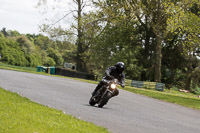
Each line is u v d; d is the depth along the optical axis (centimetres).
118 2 10569
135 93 6028
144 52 12744
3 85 3656
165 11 8425
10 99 2319
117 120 2086
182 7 8962
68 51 13262
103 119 2056
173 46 12550
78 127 1598
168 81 12925
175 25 7325
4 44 19775
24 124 1441
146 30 12112
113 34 11556
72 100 3012
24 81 4591
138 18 11238
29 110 1894
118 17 10925
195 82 12388
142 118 2359
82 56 12794
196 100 5931
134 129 1825
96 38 11712
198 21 7144
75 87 4762
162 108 3606
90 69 13300
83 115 2128
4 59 19412
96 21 11200
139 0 10425
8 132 1263
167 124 2205
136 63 11881
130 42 12456
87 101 3111
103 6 11050
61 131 1434
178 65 12938
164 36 10456
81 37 12000
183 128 2108
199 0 8938
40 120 1614
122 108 2933
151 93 6469
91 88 5069
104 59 11919
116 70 2727
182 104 4822
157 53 10550
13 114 1656
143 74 12575
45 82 4959
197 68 12112
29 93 3145
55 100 2833
